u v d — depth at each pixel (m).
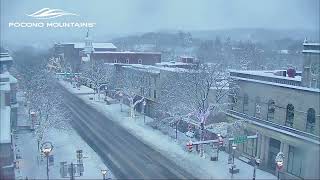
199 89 42.69
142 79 61.56
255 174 33.03
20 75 51.75
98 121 54.06
